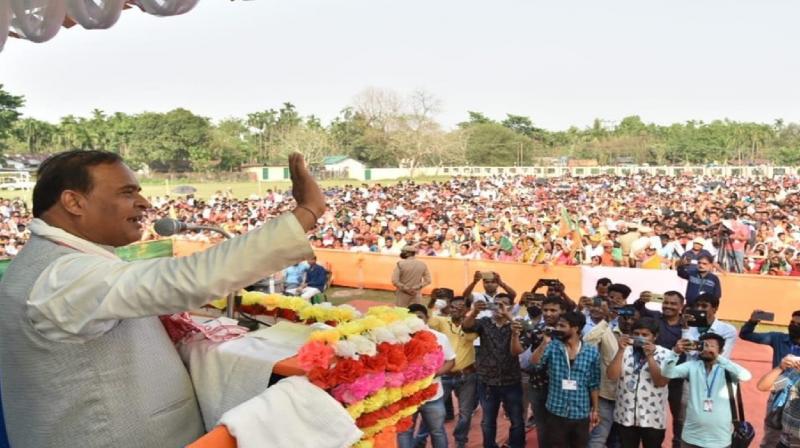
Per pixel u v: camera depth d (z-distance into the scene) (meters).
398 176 74.06
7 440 1.96
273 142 72.69
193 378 1.89
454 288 13.33
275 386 1.64
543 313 5.83
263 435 1.55
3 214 25.83
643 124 97.94
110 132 62.22
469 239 16.19
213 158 65.31
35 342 1.48
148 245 5.71
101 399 1.55
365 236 17.11
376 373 1.73
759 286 10.88
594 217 20.06
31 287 1.47
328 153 74.38
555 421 5.26
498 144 83.19
